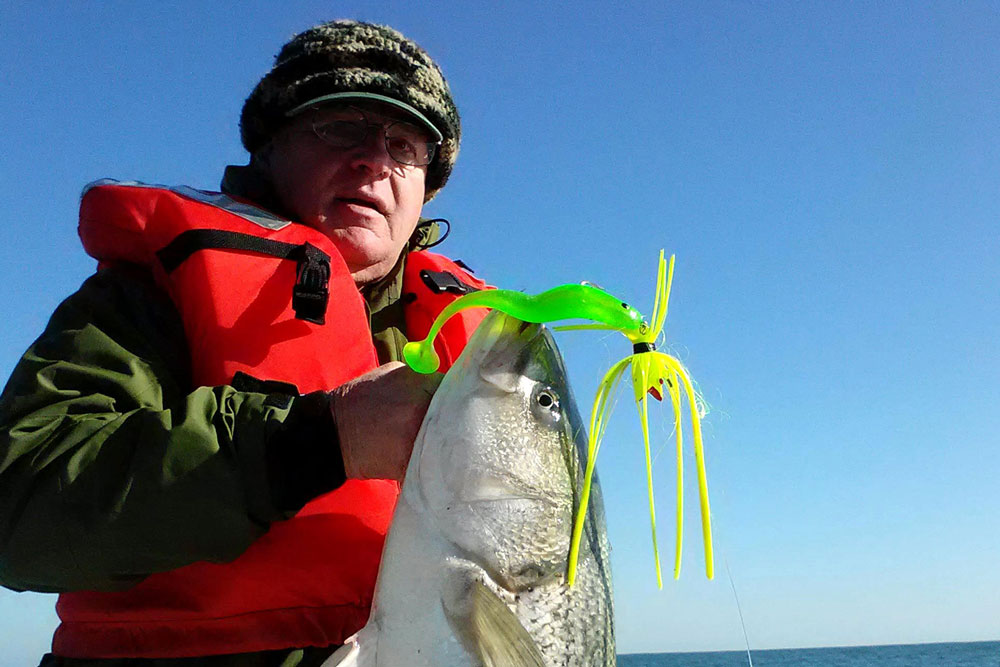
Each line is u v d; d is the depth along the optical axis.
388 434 0.64
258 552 0.69
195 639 0.68
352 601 0.71
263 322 0.77
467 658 0.60
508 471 0.63
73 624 0.72
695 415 0.58
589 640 0.65
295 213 0.95
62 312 0.73
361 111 0.93
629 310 0.60
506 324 0.66
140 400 0.68
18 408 0.65
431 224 1.10
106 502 0.60
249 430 0.63
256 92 0.97
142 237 0.81
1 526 0.62
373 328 0.98
